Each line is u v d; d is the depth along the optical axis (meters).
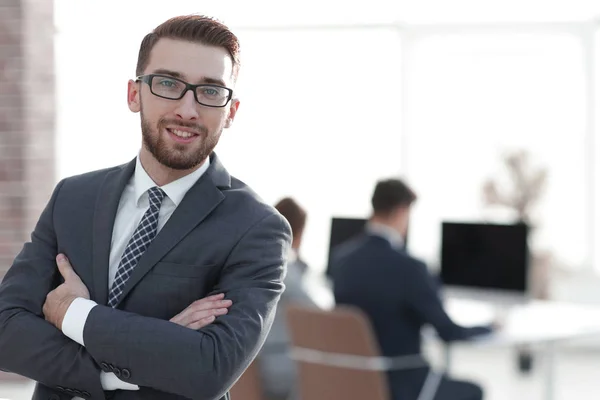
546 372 5.38
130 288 2.00
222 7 7.54
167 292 2.00
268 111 7.73
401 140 7.87
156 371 1.94
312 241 7.75
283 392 4.62
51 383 2.03
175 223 2.03
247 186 2.17
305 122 7.75
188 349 1.94
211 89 2.03
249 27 7.67
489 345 4.49
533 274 7.05
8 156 6.03
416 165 7.98
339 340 4.17
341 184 7.78
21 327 2.03
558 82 7.87
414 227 8.01
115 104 7.09
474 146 7.96
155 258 2.01
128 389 2.01
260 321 2.02
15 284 2.10
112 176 2.16
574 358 7.96
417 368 4.47
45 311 2.04
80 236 2.10
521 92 7.91
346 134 7.78
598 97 7.84
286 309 4.36
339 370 4.20
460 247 5.75
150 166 2.10
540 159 7.81
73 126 7.05
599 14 7.76
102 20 7.03
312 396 4.34
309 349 4.30
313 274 6.71
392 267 4.41
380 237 4.50
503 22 7.84
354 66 7.76
